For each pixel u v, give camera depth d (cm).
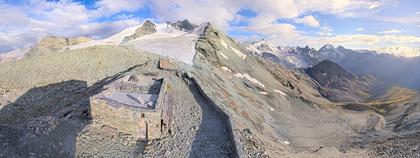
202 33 9312
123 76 4156
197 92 3912
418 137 4366
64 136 2320
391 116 8062
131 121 2517
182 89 3916
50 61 5741
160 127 2555
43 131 2319
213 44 8300
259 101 6366
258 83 7675
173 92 3703
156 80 3906
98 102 2567
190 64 6238
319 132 5788
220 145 2600
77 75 5309
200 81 4381
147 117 2508
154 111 2495
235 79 7025
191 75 4484
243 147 2514
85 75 5297
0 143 1991
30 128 2408
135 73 4488
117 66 5522
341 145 4934
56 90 5012
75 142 2295
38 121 2608
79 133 2409
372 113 8169
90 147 2286
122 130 2534
